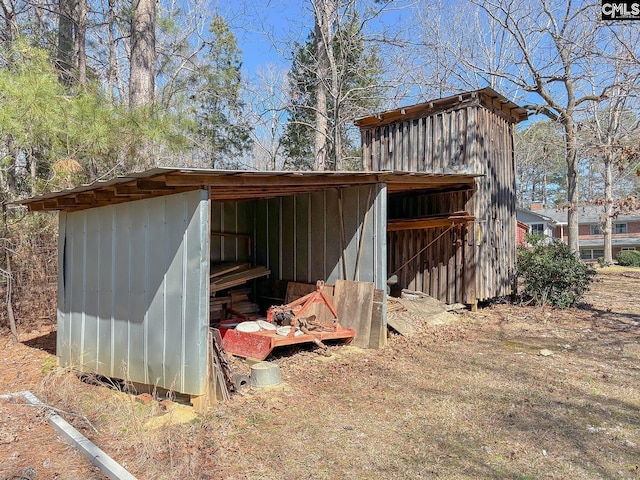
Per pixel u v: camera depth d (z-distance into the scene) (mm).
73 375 5238
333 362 5586
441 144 8789
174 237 4270
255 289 8555
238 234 8633
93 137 6738
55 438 3646
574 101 13586
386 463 3137
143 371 4574
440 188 8602
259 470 3031
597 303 9492
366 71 15766
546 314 8281
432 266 8992
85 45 12383
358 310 6477
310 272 7570
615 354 5801
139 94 9398
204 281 4004
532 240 22094
